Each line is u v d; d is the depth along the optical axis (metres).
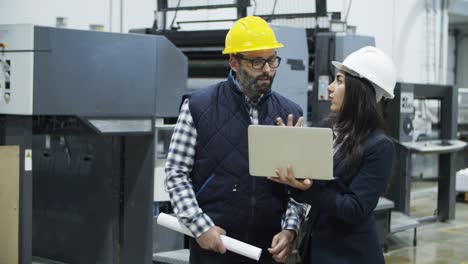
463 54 9.28
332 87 1.72
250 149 1.58
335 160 1.65
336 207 1.59
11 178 2.61
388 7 7.27
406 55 7.43
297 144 1.53
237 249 1.61
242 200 1.69
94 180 3.17
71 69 2.67
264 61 1.65
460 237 5.28
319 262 1.67
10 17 4.62
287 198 1.77
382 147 1.61
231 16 5.84
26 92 2.54
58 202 3.36
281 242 1.67
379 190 1.61
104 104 2.80
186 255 3.17
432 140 5.71
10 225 2.62
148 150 3.07
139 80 2.93
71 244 3.30
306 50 3.96
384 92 1.71
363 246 1.65
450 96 5.77
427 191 7.73
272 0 4.48
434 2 7.66
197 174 1.72
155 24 4.48
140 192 3.11
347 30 4.56
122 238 3.16
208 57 4.19
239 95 1.71
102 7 5.31
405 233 5.41
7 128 2.69
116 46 2.83
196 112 1.70
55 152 3.36
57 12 4.95
